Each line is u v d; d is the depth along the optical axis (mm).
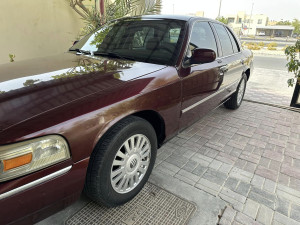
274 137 3564
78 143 1522
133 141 1968
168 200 2176
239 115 4398
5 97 1590
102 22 5297
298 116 4457
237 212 2082
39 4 5117
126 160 1955
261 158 2979
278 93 6129
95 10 5477
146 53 2570
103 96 1721
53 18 5438
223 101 3832
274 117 4359
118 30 2980
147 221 1945
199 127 3814
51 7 5348
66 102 1574
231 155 3018
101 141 1738
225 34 3717
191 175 2566
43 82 1819
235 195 2293
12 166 1277
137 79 2014
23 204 1339
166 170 2629
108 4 5426
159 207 2092
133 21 3002
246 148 3211
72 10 5801
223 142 3348
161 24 2787
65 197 1558
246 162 2877
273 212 2105
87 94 1694
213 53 2385
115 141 1761
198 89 2715
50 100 1578
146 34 2752
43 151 1374
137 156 2055
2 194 1250
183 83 2404
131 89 1894
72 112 1520
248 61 4457
